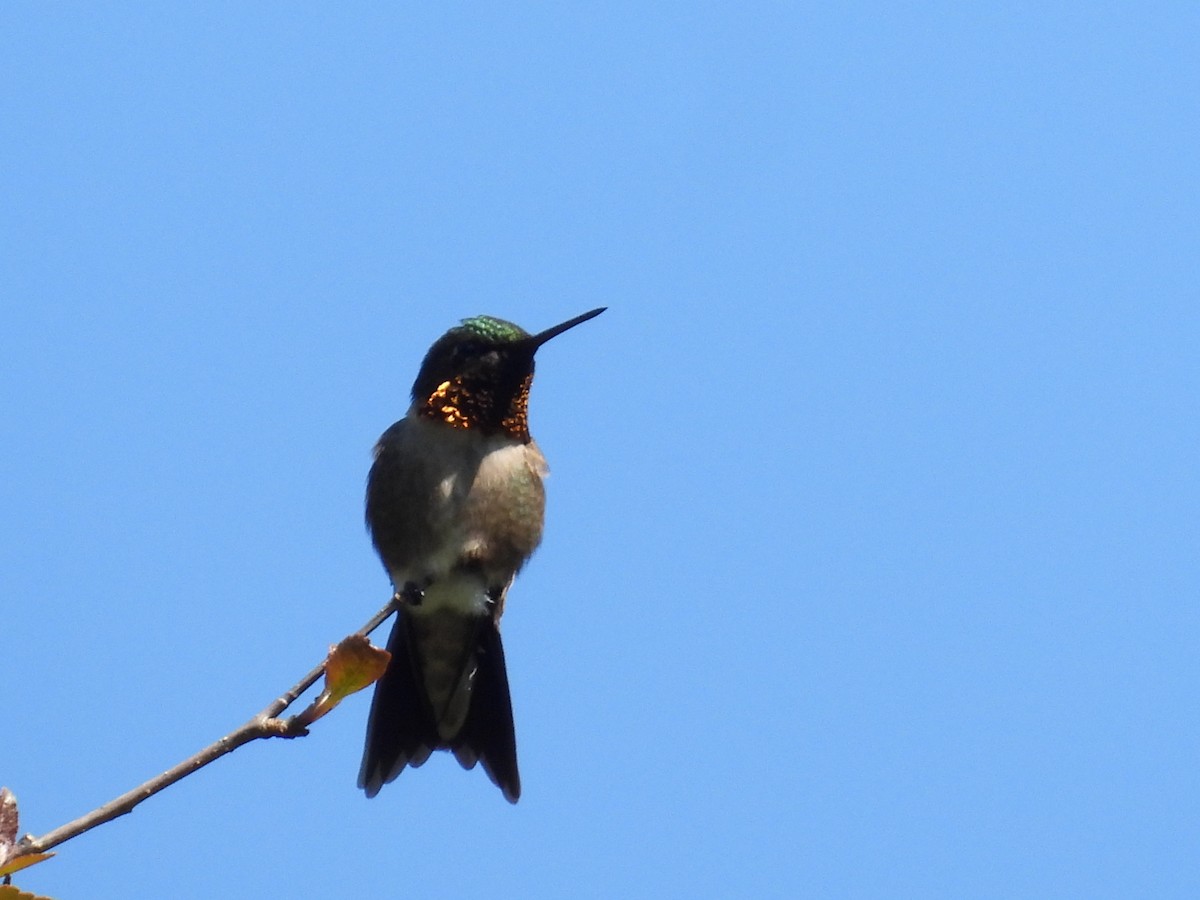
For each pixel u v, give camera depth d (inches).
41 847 196.4
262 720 212.5
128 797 204.2
